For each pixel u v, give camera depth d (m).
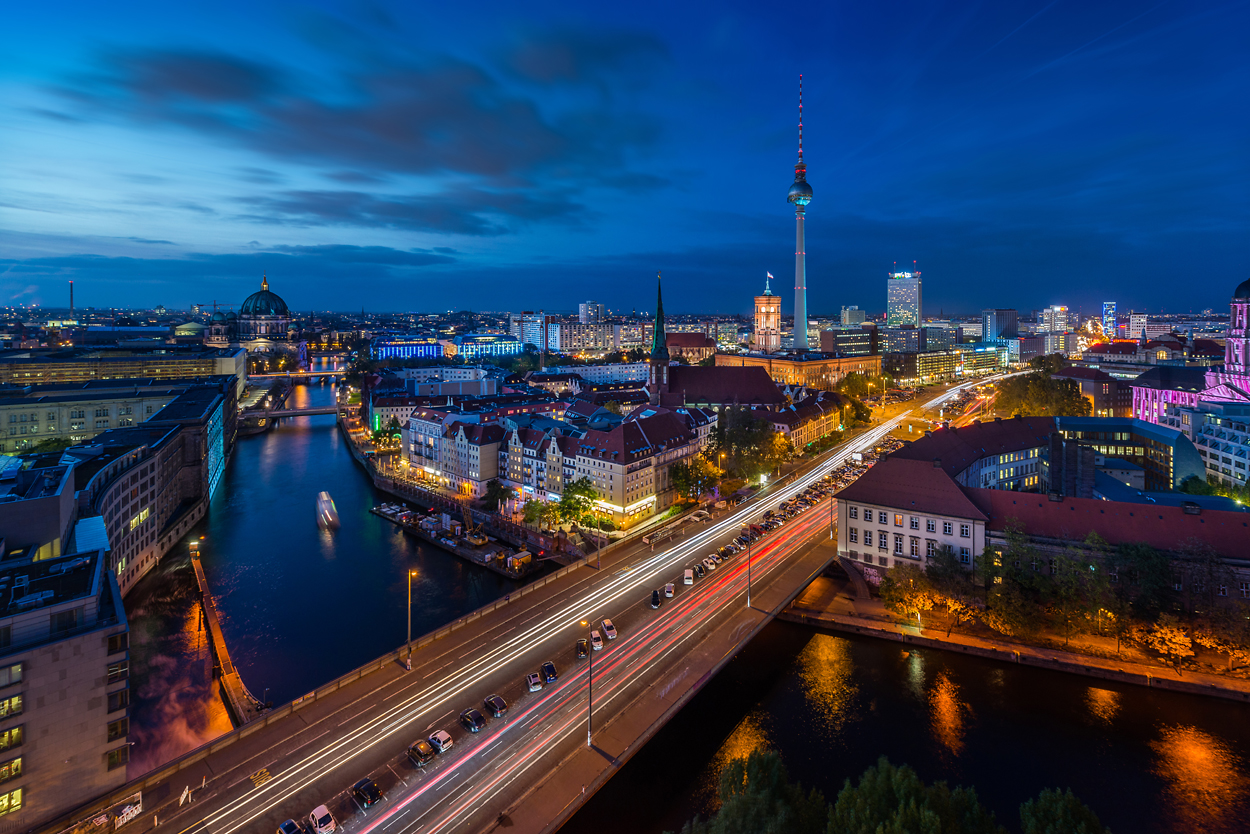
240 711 78.19
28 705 55.69
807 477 176.12
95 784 58.94
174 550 136.50
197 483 162.25
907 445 122.81
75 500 92.94
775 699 78.62
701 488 157.50
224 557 132.88
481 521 150.00
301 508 167.12
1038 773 65.69
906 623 93.81
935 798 44.78
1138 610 81.25
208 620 104.00
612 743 62.50
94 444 132.00
